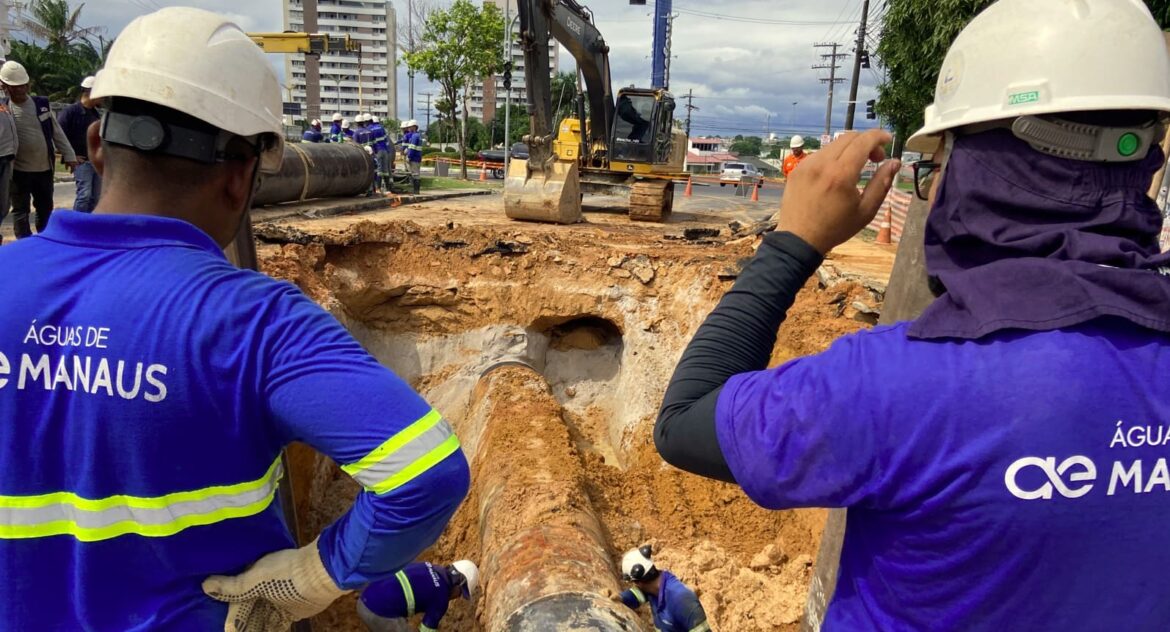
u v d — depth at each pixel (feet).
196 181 5.35
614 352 33.73
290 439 5.16
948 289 4.15
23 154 26.84
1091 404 3.68
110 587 5.01
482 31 93.25
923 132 4.93
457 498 4.96
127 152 5.19
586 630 12.24
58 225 5.11
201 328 4.74
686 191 90.22
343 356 4.94
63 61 140.97
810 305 26.12
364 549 4.95
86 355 4.72
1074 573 3.77
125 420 4.71
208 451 4.85
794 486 4.17
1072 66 3.98
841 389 4.02
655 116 50.88
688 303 30.40
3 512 4.89
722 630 16.57
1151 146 4.12
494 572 15.51
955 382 3.85
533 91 41.32
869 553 4.49
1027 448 3.69
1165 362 3.80
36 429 4.82
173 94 5.07
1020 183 4.09
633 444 27.91
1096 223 3.97
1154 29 4.23
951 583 4.03
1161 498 3.74
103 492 4.83
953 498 3.85
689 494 22.66
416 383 31.94
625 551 19.06
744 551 19.85
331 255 31.32
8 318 4.77
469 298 32.07
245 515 5.16
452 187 75.15
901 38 40.16
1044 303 3.84
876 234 50.19
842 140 4.91
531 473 19.19
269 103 5.79
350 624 18.47
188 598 5.24
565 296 31.83
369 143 58.13
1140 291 3.69
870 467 3.98
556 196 41.96
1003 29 4.29
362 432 4.71
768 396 4.30
